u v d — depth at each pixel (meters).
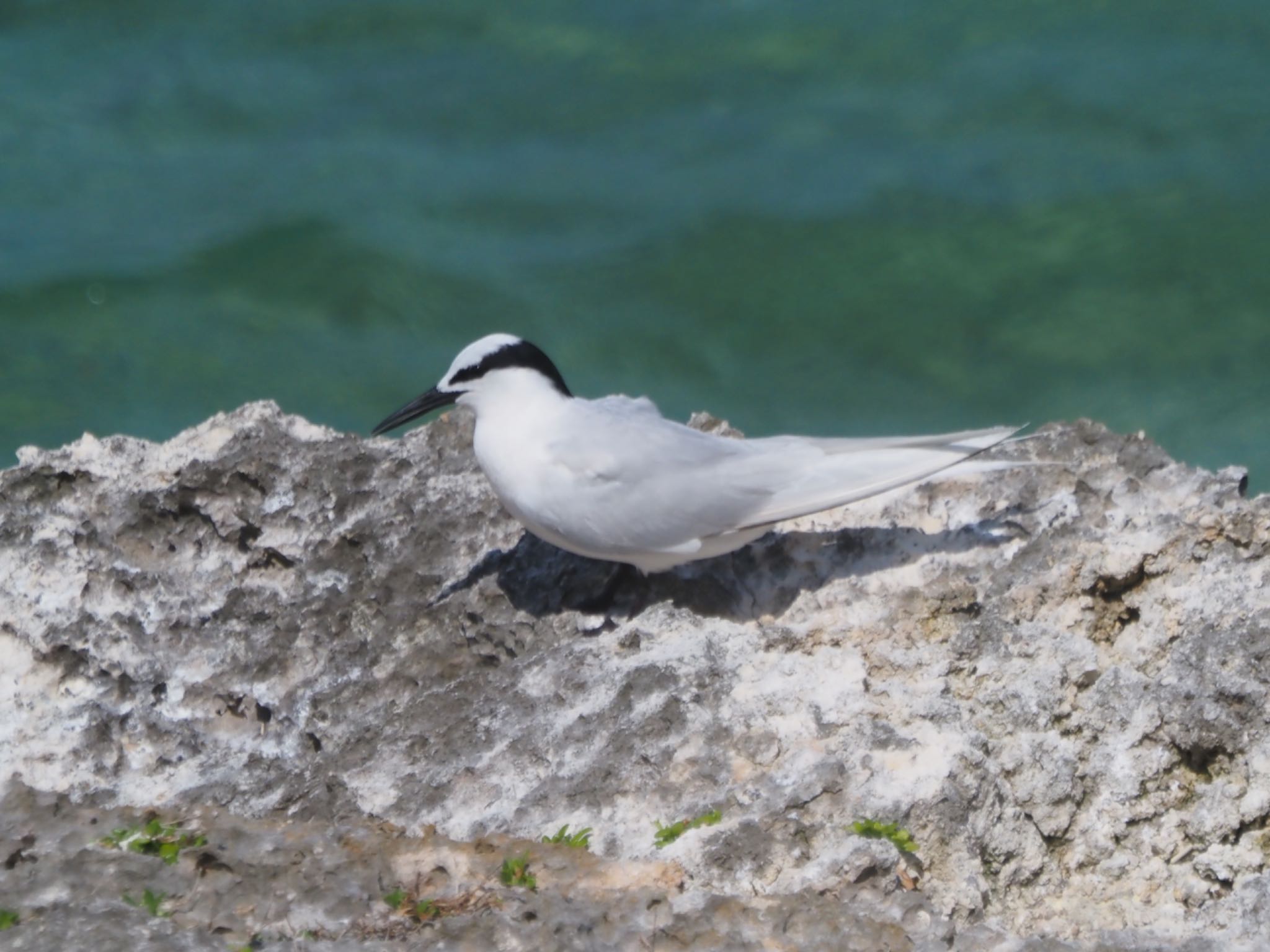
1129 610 11.46
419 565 12.30
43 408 23.78
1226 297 24.91
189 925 9.51
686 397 24.44
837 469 11.45
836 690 10.52
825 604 11.62
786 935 9.25
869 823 9.71
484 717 10.99
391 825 10.39
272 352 25.09
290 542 12.46
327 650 12.01
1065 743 10.64
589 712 10.69
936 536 12.10
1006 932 9.62
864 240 26.23
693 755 10.32
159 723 11.75
